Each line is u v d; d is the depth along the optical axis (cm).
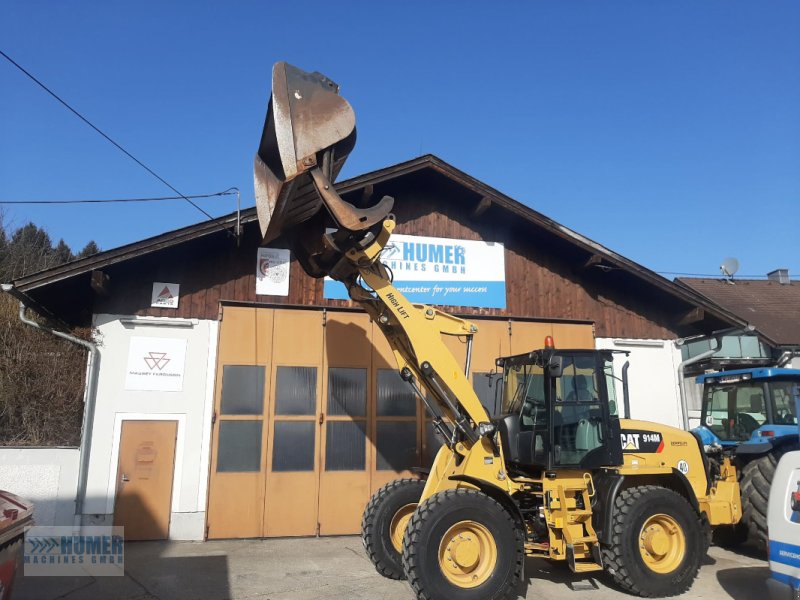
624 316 1120
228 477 884
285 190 555
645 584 603
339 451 929
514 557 570
